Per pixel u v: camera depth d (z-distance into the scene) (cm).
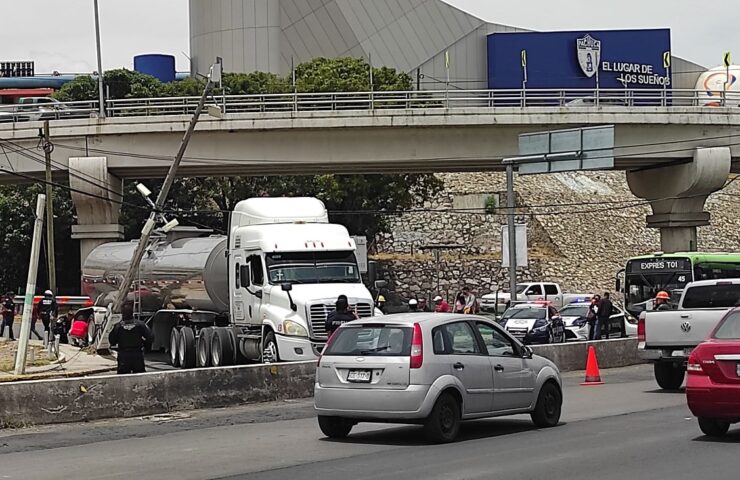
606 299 6084
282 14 13675
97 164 7175
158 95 10925
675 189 7606
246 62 13488
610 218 12762
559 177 13612
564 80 14188
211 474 1811
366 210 9850
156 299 5081
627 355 4572
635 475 1706
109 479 1778
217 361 4288
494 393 2269
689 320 3234
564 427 2416
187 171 7438
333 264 4125
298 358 3875
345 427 2294
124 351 3058
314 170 7544
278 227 4191
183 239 5053
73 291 10138
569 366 4284
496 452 2008
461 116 7075
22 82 18050
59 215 9644
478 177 13225
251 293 4159
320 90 10325
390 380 2139
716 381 2077
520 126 7156
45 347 5281
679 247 7788
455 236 11894
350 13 14062
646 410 2773
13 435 2450
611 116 7188
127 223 9462
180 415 2814
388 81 10562
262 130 7106
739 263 6569
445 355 2180
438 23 15062
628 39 14362
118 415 2744
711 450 1984
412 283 10681
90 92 11494
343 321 3709
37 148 7288
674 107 7294
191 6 14112
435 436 2141
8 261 10006
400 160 7181
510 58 14300
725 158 7375
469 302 6116
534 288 9450
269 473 1809
